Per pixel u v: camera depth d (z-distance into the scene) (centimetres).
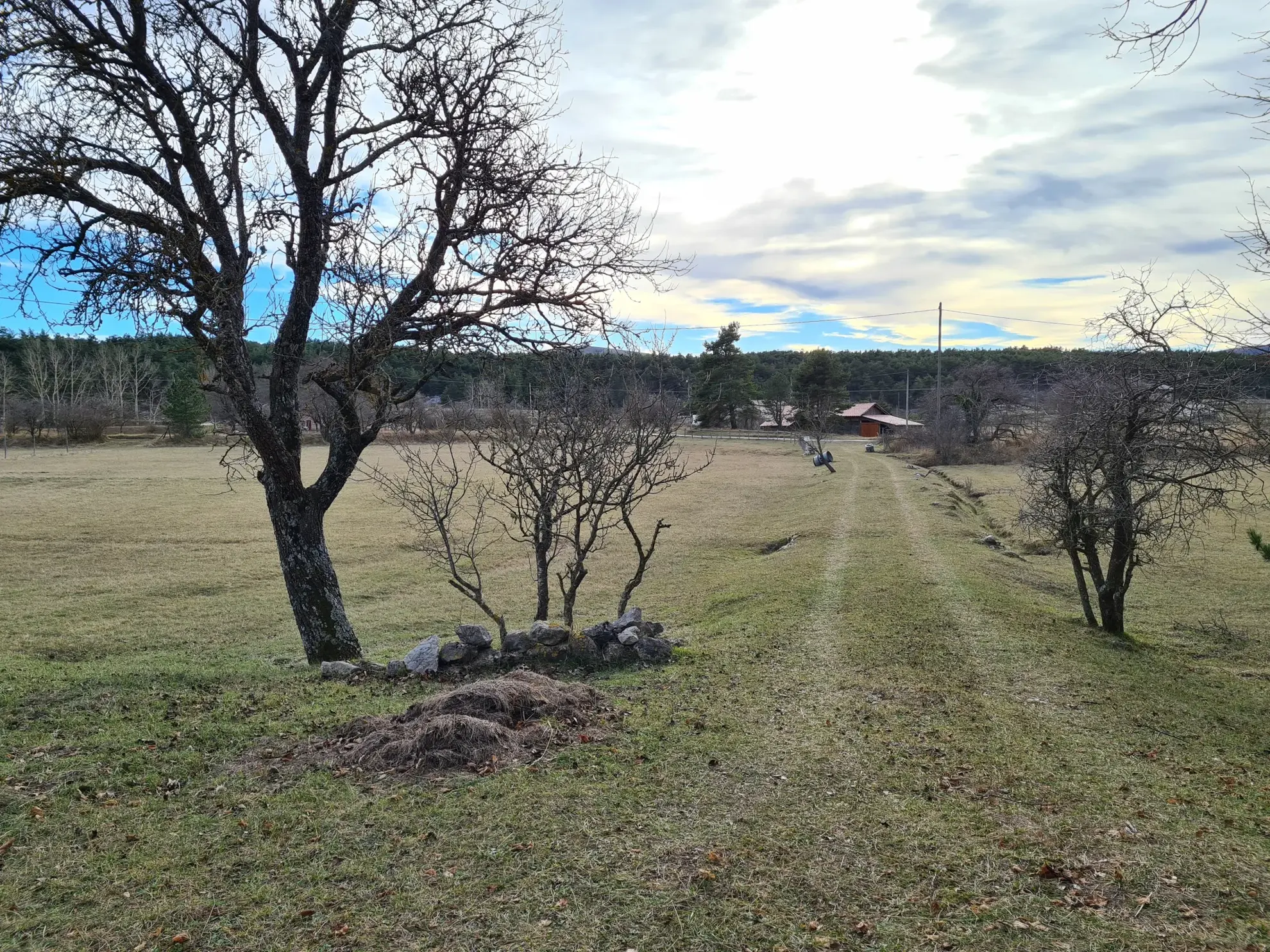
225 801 559
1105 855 503
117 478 4875
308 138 1034
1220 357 1120
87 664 1149
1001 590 1652
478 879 463
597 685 885
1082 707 862
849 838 521
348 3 1023
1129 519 1297
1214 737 791
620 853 494
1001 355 12525
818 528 2727
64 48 898
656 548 2691
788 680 931
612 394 1180
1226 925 423
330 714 760
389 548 2738
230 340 973
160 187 971
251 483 4675
